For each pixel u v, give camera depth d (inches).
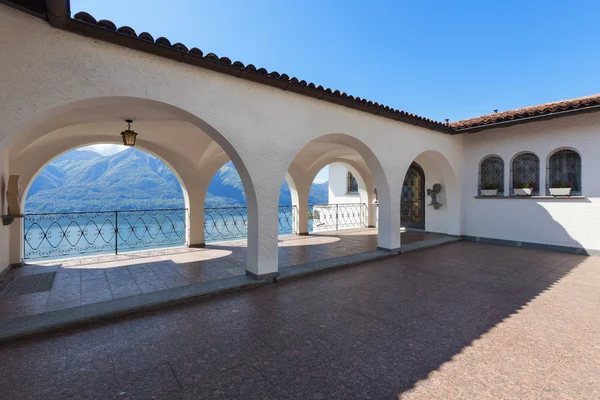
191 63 157.6
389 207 271.1
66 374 93.2
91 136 262.2
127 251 292.8
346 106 232.2
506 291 173.6
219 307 150.8
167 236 327.3
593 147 268.8
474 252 287.3
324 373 93.2
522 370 93.8
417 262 247.4
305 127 210.5
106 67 134.6
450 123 340.8
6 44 114.1
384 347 109.6
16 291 172.7
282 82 188.1
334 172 591.5
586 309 145.3
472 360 100.0
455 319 134.8
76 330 124.4
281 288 181.3
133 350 108.3
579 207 277.3
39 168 242.2
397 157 275.9
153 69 147.9
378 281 194.9
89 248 279.6
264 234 191.5
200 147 298.2
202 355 104.7
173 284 185.6
